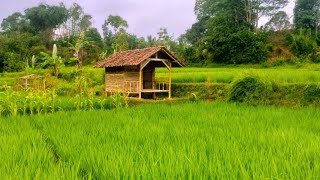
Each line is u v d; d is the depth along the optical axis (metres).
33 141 6.32
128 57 21.55
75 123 9.21
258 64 46.81
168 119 9.74
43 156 5.29
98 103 14.78
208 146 5.84
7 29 80.94
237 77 16.16
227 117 10.00
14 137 6.85
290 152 5.38
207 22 56.94
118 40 55.75
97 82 28.34
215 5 67.75
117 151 5.30
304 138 6.43
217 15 57.25
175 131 7.46
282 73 20.33
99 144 6.04
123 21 65.56
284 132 7.07
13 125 8.80
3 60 50.31
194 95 17.84
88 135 7.18
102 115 10.89
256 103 14.86
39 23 77.69
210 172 4.23
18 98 12.64
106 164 4.60
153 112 11.59
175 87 21.88
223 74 22.81
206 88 19.52
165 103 16.75
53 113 11.63
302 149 5.40
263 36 50.66
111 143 6.11
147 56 20.03
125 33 64.56
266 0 63.19
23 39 57.19
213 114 10.71
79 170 4.69
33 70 38.00
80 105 13.95
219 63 49.53
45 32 68.62
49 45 64.81
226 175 4.19
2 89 23.16
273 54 49.34
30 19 77.69
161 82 22.45
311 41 50.56
